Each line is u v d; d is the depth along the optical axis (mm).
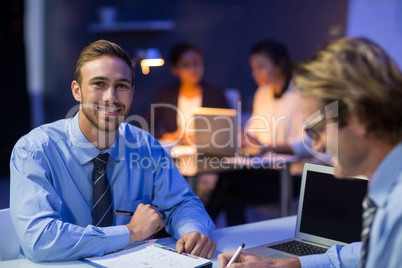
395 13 4695
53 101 6188
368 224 896
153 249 1404
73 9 5984
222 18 5543
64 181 1504
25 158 1434
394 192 803
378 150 821
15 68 5738
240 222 3492
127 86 1508
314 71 812
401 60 4703
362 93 767
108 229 1373
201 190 3656
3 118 5738
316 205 1566
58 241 1300
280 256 1414
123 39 5883
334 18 4977
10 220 1539
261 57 3828
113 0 5895
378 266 812
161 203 1680
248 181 3471
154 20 5785
